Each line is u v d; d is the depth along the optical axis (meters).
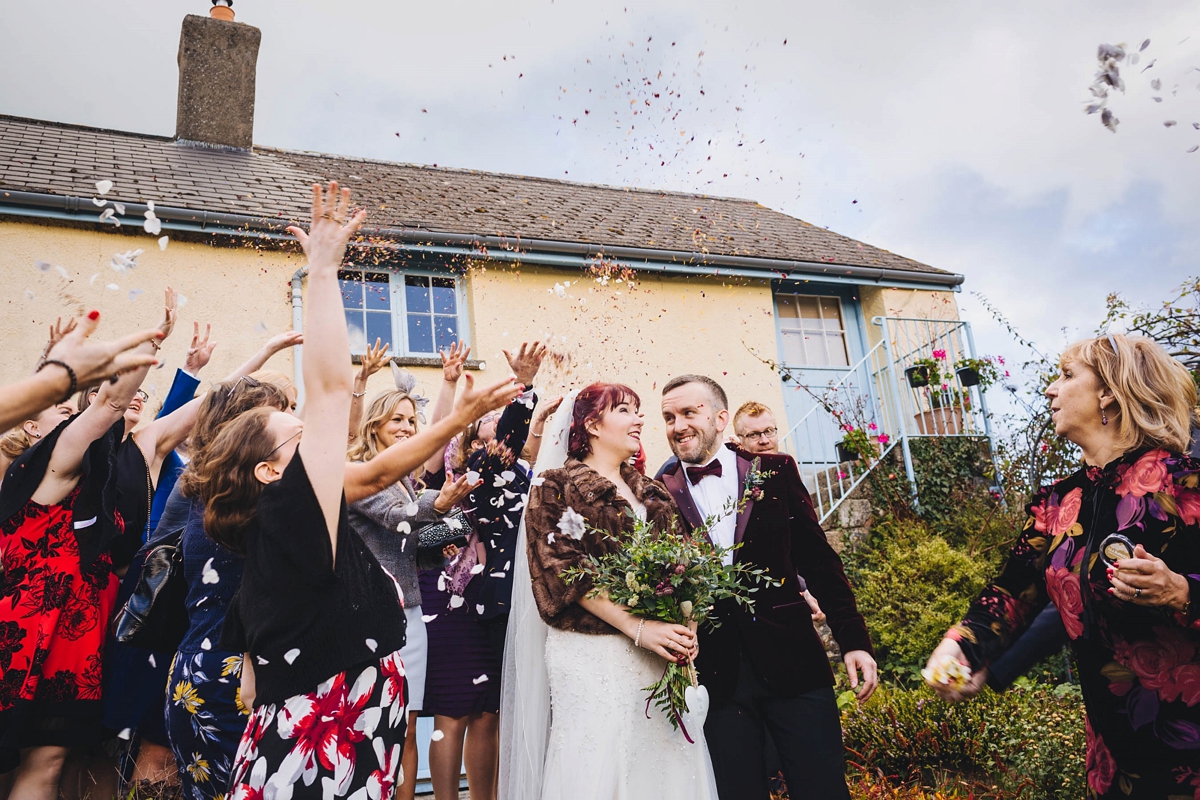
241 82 9.11
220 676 2.44
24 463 2.75
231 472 1.97
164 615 2.69
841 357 9.45
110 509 2.81
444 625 3.31
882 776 4.21
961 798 4.00
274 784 1.73
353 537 2.05
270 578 1.81
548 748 2.59
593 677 2.52
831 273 9.10
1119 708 1.96
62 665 2.68
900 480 8.31
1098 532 2.07
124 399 2.75
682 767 2.52
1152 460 2.04
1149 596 1.81
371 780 1.85
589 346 7.65
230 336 6.41
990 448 8.84
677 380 3.51
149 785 2.91
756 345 8.57
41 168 6.74
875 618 6.83
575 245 7.76
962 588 6.84
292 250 6.80
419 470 3.62
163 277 6.36
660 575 2.52
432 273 7.54
